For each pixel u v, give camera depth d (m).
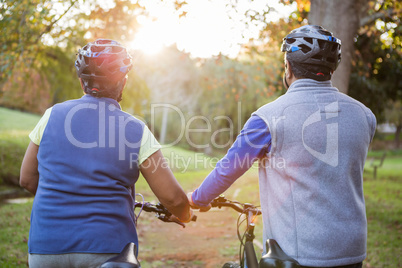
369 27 9.00
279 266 1.62
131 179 1.88
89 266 1.72
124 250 1.68
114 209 1.78
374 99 15.67
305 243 1.74
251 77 19.58
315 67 1.90
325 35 1.89
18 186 13.90
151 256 5.80
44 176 1.81
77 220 1.74
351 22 5.41
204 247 6.31
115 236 1.76
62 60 14.40
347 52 5.39
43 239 1.74
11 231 6.80
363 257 1.82
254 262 1.98
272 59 11.05
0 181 13.60
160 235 7.16
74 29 9.27
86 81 1.92
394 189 13.23
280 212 1.81
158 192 1.92
